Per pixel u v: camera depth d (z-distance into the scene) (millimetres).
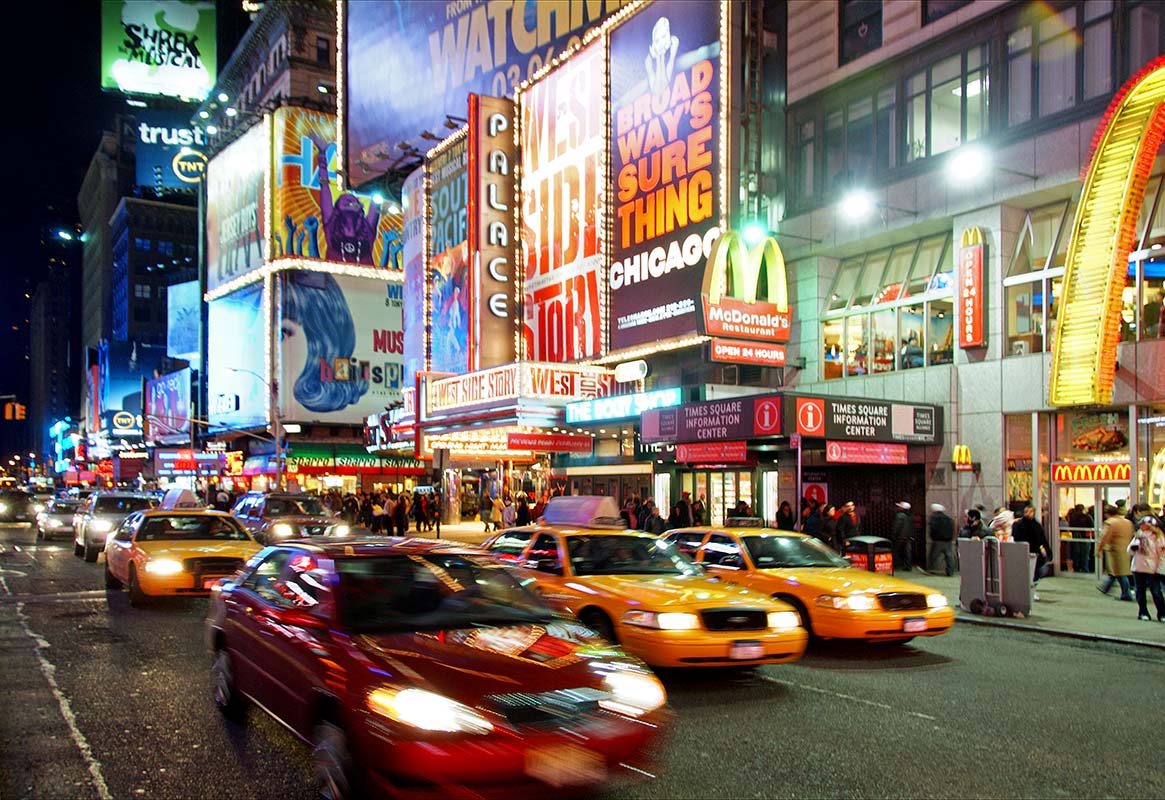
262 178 64750
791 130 26688
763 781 6215
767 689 9031
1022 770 6531
